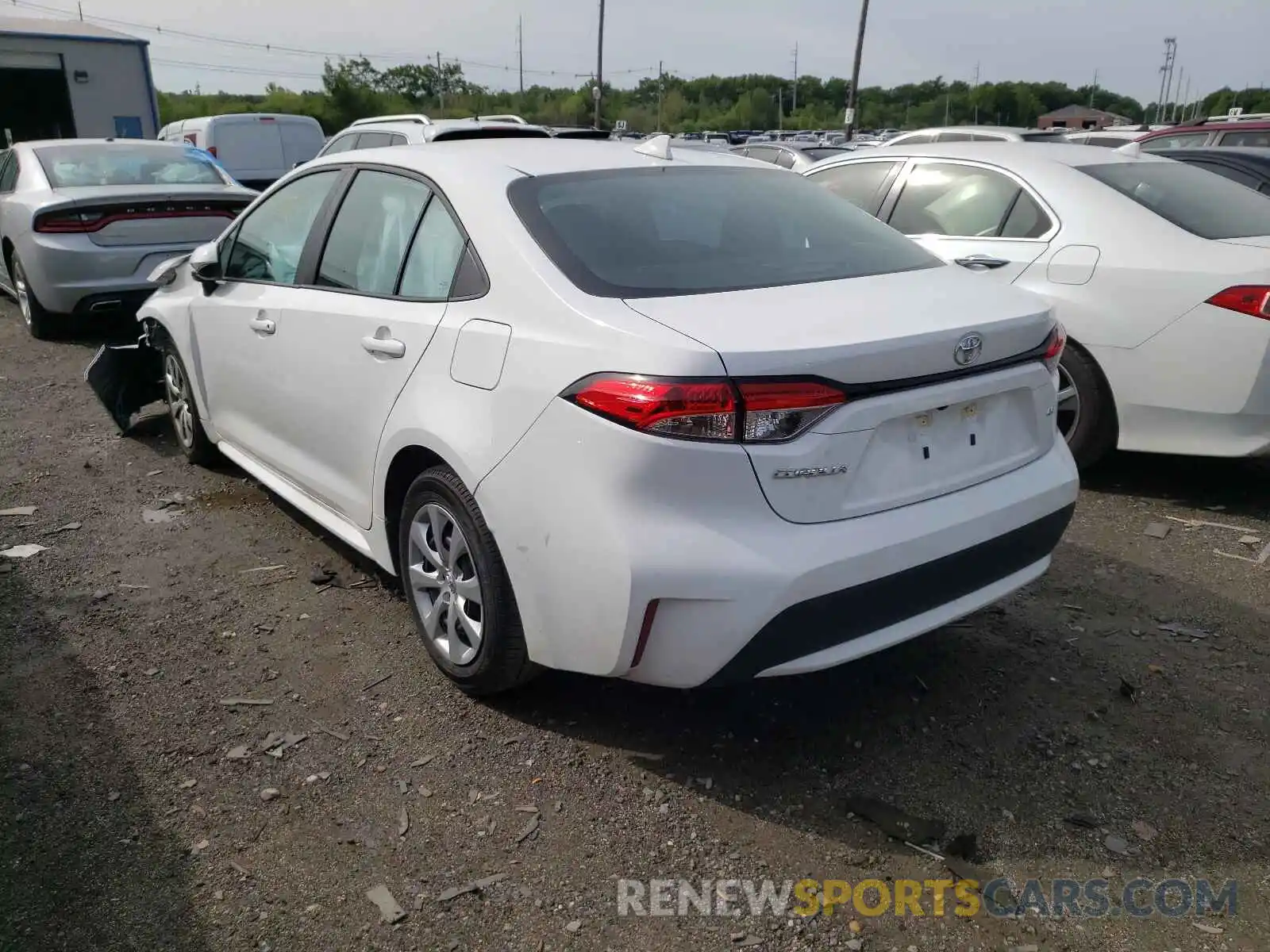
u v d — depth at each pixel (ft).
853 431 8.39
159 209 26.35
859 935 7.67
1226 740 10.00
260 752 9.84
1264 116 42.50
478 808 9.05
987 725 10.28
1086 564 14.05
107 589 13.28
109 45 62.90
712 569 8.14
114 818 8.91
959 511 9.14
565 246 9.71
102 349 18.62
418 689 10.94
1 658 11.53
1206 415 15.25
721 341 8.17
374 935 7.67
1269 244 15.21
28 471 17.83
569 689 10.90
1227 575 13.66
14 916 7.82
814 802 9.13
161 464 18.19
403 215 11.48
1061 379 16.69
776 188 12.07
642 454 8.19
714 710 10.55
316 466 12.98
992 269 17.15
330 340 11.97
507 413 9.24
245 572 13.79
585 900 8.02
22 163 28.55
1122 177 17.19
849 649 8.75
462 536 10.09
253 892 8.07
